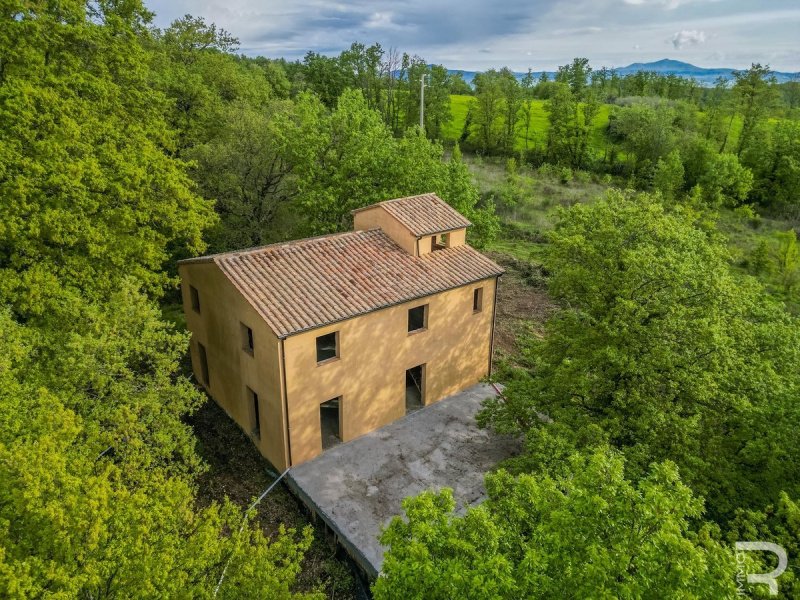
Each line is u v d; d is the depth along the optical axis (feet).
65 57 79.20
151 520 36.86
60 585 30.71
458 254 82.69
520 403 62.75
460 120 304.91
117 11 90.07
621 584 26.17
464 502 62.44
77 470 37.58
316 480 65.82
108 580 33.22
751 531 39.19
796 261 129.29
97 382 51.93
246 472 69.82
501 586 27.22
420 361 77.25
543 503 32.30
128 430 48.91
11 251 68.85
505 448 72.02
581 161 247.50
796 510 36.24
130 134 83.10
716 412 55.11
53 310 64.85
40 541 32.83
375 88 266.36
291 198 118.32
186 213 83.76
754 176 212.84
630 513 29.60
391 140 110.32
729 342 54.95
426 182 103.96
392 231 80.59
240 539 39.32
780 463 47.52
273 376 64.39
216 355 78.69
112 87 81.87
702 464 48.57
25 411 43.32
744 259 137.80
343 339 67.51
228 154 111.14
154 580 33.04
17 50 71.51
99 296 69.97
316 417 68.18
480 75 334.44
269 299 64.59
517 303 119.85
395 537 31.91
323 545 60.23
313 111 110.22
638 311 56.08
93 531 31.63
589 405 60.03
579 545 29.37
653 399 53.98
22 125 66.33
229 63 159.74
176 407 56.44
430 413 79.25
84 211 71.00
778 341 58.29
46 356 54.90
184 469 54.49
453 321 79.25
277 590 38.91
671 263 54.13
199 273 76.28
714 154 203.21
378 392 73.87
